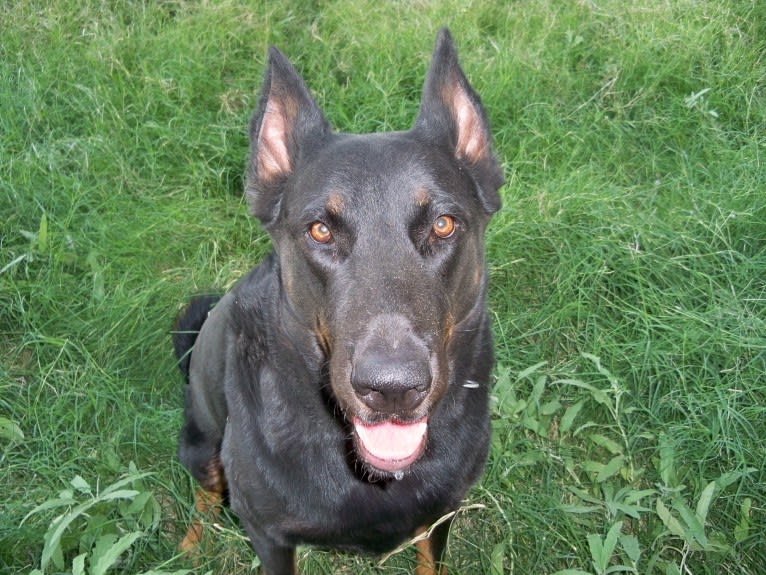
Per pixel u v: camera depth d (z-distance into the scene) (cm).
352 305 52
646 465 78
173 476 78
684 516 66
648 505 75
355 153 57
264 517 62
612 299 91
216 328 70
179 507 76
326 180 56
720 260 93
